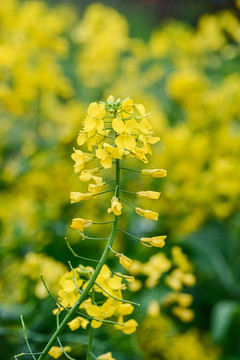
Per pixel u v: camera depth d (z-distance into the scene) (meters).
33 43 1.12
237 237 1.01
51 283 0.75
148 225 0.94
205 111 1.06
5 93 0.95
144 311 0.76
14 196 1.00
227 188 0.94
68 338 0.74
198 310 0.93
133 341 0.74
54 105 1.18
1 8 1.11
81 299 0.52
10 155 1.13
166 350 0.84
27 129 1.15
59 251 0.83
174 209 0.96
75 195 0.53
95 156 0.54
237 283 0.98
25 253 0.86
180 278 0.69
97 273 0.52
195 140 0.98
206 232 1.05
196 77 1.10
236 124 1.15
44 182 0.95
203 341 0.91
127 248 0.88
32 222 0.99
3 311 0.77
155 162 0.99
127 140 0.52
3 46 0.98
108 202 0.92
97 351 0.75
